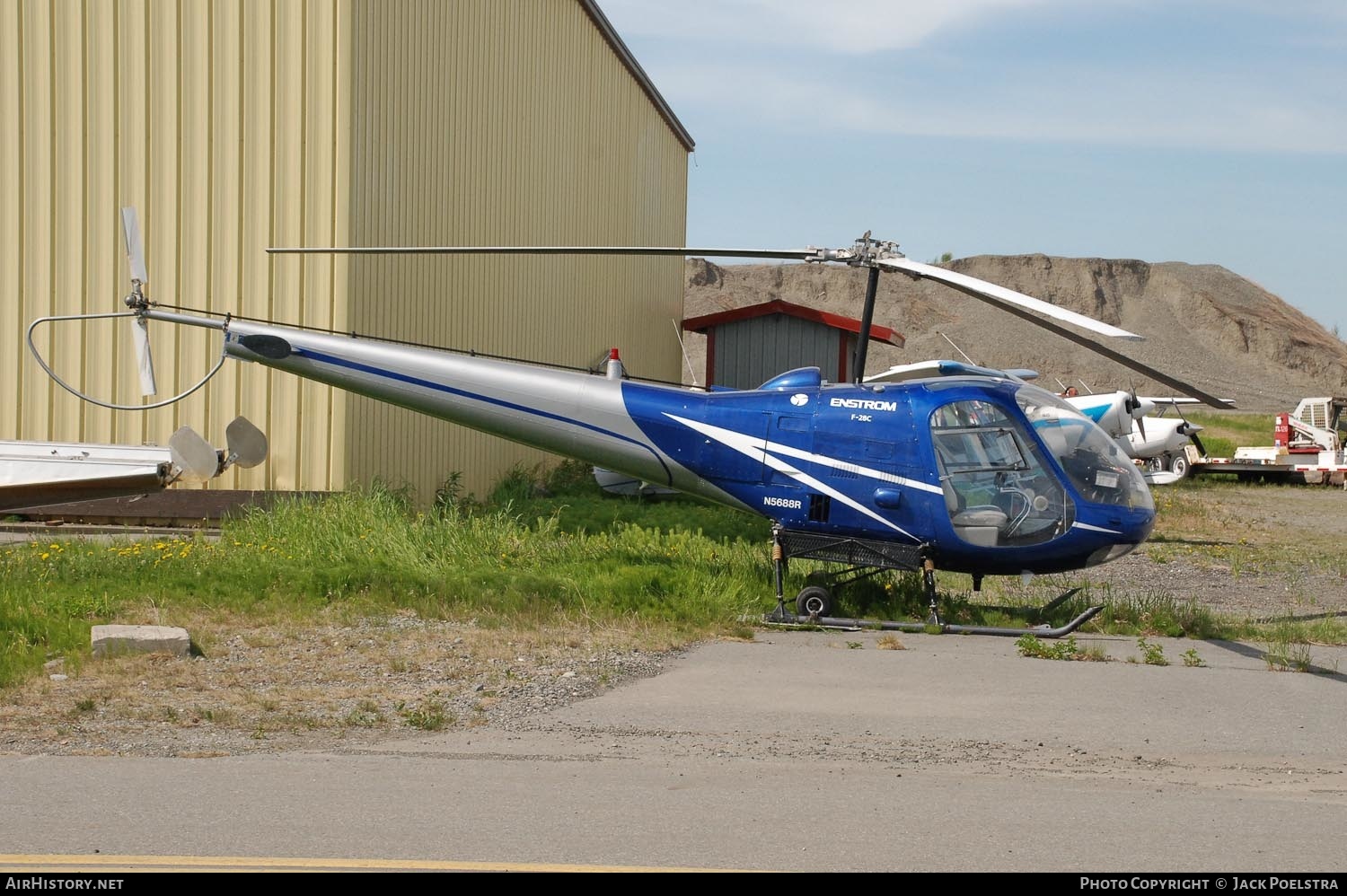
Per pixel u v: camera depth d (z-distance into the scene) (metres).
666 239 30.83
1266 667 8.15
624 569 10.09
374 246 13.87
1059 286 103.94
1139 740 6.19
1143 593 11.77
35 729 5.93
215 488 13.65
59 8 13.75
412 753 5.65
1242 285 109.12
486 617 8.84
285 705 6.51
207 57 13.52
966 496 9.52
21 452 10.20
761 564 10.99
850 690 7.19
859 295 92.06
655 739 6.02
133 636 7.53
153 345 13.77
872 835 4.55
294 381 13.52
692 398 10.30
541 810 4.78
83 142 13.76
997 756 5.83
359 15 13.34
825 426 9.85
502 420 10.52
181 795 4.89
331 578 9.58
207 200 13.59
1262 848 4.46
